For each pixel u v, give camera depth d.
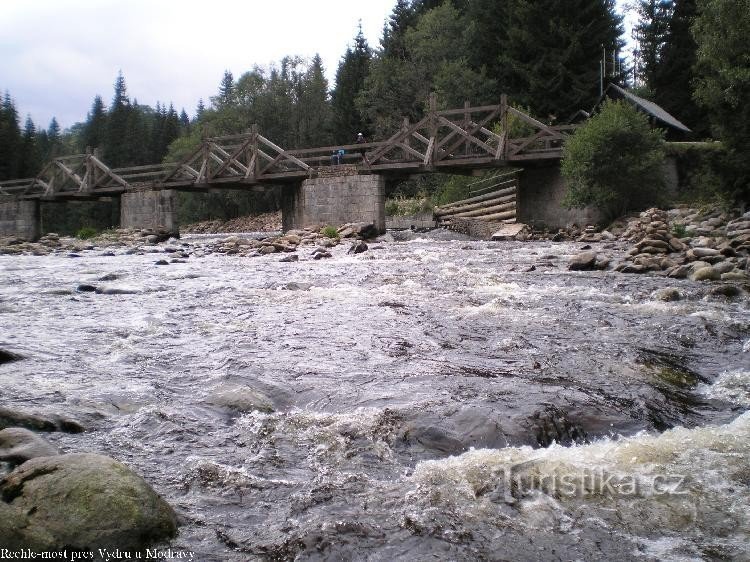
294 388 4.29
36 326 6.73
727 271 9.65
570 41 40.06
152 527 2.32
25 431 3.10
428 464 3.04
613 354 5.06
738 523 2.39
